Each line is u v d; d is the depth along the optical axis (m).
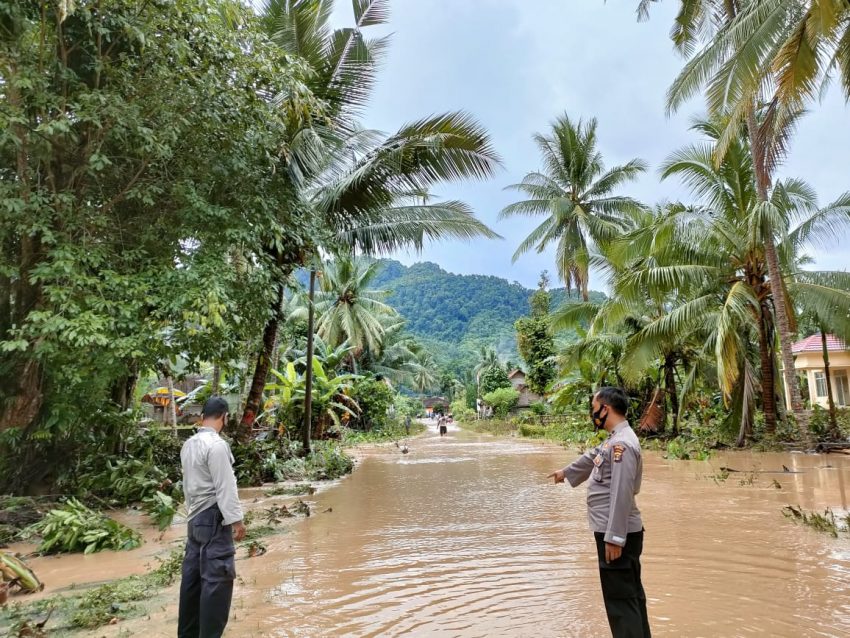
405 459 17.41
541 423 33.22
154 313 7.99
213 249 8.34
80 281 6.91
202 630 3.30
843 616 3.64
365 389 31.53
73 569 5.49
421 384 58.31
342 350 24.05
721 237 14.70
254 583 4.75
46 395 7.93
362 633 3.63
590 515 3.16
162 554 5.99
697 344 18.83
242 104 8.62
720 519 6.72
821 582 4.32
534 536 6.34
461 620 3.83
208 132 8.38
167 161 8.09
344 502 9.13
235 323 9.06
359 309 32.78
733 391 15.59
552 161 29.66
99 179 8.04
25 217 6.98
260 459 12.28
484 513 7.84
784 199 14.93
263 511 8.27
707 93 10.62
